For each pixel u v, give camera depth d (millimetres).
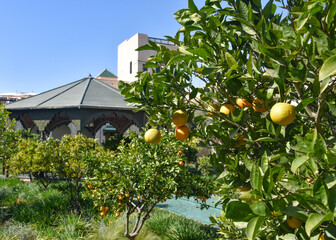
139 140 7039
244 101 1967
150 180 6469
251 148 2061
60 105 18438
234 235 2529
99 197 6691
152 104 2113
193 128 2238
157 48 2162
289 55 1471
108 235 7828
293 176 1396
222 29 2059
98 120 27016
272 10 1976
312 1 1283
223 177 2119
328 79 1408
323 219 1052
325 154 1320
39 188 13750
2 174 20703
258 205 1171
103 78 40906
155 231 8812
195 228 8484
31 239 7883
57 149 10812
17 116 20938
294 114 1434
